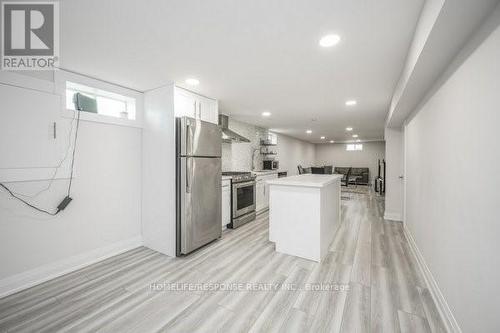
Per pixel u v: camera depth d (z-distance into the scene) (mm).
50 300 1845
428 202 2211
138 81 2633
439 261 1821
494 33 1061
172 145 2717
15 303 1808
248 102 3625
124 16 1441
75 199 2385
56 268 2232
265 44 1800
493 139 1085
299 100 3506
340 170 11805
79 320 1610
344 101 3535
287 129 6988
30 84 2051
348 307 1741
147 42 1772
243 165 5816
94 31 1615
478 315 1209
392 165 4461
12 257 1975
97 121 2551
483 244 1173
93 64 2168
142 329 1520
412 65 1722
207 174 2979
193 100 3027
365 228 3861
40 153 2119
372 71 2326
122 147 2824
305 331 1495
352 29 1581
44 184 2160
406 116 3412
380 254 2773
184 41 1757
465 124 1386
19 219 2012
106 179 2662
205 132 2930
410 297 1880
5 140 1921
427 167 2264
